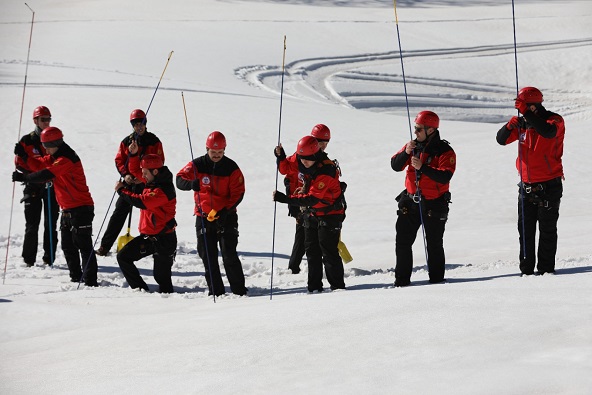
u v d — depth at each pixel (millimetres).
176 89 105625
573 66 172125
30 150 32594
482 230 38938
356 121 88188
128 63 140625
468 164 59844
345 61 169625
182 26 187625
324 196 26484
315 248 27047
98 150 66500
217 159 26984
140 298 25391
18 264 33375
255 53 165000
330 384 12477
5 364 16719
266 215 47156
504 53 185000
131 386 13766
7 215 46188
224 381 13273
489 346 13516
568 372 11625
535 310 15633
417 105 143125
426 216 25656
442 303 17188
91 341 18375
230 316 19203
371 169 61719
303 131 78812
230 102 94562
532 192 24469
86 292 26797
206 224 27188
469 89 157625
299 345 15055
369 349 14219
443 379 12031
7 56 135125
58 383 14656
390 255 34156
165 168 27828
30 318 21969
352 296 20000
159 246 27844
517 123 24719
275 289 28438
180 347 16312
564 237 34062
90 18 194750
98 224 43906
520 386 11312
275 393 12375
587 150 62250
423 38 196625
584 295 17016
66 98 87250
